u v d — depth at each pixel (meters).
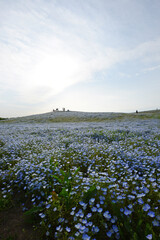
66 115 49.91
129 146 6.61
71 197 2.60
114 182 3.33
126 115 43.28
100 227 2.03
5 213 2.62
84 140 8.41
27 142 8.29
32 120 41.28
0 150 6.32
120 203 2.30
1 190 3.37
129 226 1.85
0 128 18.59
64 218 2.28
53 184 3.16
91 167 4.42
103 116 43.47
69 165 4.73
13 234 2.17
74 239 1.84
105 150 5.79
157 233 1.89
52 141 8.62
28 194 3.17
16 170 4.08
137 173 3.93
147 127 15.72
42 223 2.18
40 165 4.02
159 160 4.15
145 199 2.56
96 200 2.52
